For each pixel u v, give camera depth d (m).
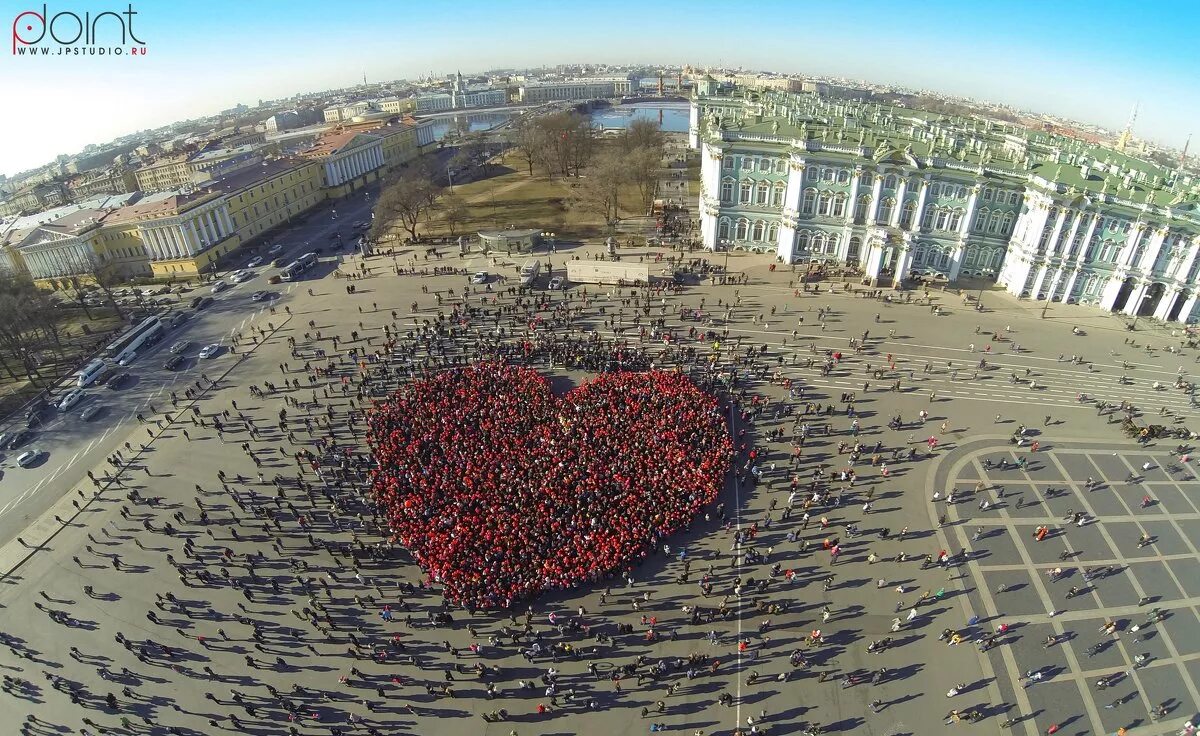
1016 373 87.56
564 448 68.06
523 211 168.50
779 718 45.47
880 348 93.69
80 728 45.72
